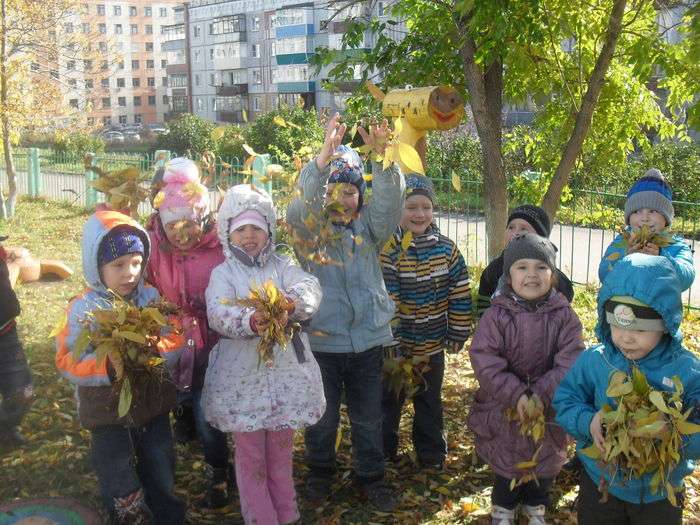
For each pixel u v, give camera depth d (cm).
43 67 1791
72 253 1182
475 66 600
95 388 300
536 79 716
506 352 341
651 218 427
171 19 8369
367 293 357
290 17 4900
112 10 7975
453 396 534
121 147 4778
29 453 429
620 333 267
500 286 359
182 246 351
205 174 367
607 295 269
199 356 353
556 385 329
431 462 415
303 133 2178
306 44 4847
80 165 1856
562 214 1312
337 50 701
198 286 352
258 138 2391
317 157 332
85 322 293
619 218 1091
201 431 363
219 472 369
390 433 420
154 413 310
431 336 401
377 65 688
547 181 790
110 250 301
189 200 347
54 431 462
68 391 532
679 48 641
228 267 328
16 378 424
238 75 6069
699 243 1192
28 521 316
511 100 752
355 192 350
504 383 332
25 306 795
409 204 387
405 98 512
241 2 5897
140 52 8256
